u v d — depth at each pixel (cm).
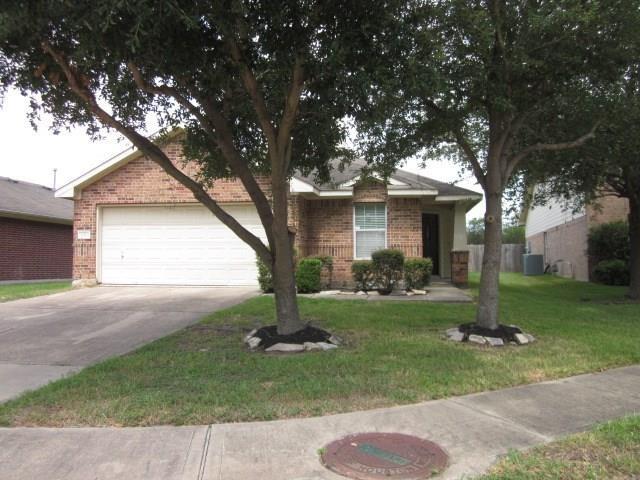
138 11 484
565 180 1350
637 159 1184
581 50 805
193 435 448
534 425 474
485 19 770
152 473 382
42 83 736
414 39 638
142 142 774
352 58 621
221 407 512
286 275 802
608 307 1238
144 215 1625
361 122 786
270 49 633
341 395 551
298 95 711
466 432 457
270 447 424
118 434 452
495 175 868
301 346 756
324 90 652
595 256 2109
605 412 509
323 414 499
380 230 1647
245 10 544
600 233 2038
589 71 854
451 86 817
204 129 861
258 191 823
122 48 574
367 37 605
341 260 1644
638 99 930
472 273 2738
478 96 850
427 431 459
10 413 505
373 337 847
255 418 488
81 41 582
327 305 1188
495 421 484
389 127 963
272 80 758
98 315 1089
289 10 596
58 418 491
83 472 384
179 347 790
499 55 816
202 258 1605
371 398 544
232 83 778
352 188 1588
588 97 898
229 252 1597
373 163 1062
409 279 1473
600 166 1154
